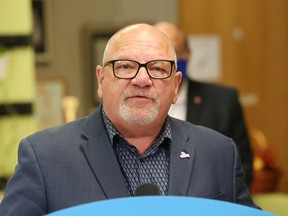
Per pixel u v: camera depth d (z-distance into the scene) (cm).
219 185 187
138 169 180
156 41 176
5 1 378
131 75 171
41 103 501
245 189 196
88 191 170
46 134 183
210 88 318
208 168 187
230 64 536
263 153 414
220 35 532
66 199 168
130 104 172
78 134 183
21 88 383
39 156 174
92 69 507
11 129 383
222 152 195
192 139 194
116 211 112
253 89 543
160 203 115
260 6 538
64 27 504
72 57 506
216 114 310
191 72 529
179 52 294
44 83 502
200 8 527
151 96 172
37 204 166
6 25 379
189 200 119
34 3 497
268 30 541
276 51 544
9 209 165
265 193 407
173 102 183
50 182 170
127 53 172
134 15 513
